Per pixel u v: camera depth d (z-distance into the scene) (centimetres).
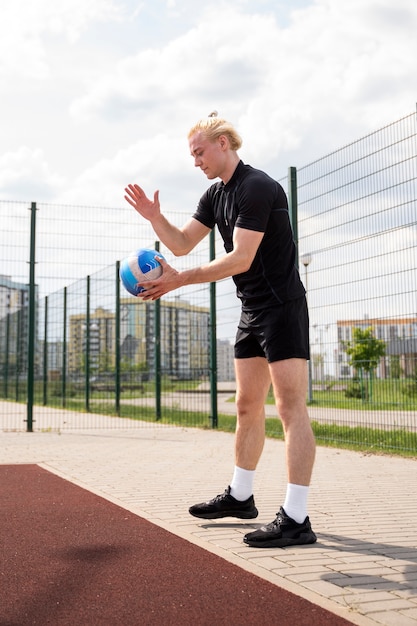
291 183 855
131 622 220
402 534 359
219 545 326
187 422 1206
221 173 360
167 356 1284
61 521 381
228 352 1138
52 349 1806
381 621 221
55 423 1293
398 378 737
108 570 280
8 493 482
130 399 1443
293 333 343
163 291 345
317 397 838
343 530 369
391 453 735
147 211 376
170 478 563
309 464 337
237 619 223
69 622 220
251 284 353
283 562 295
